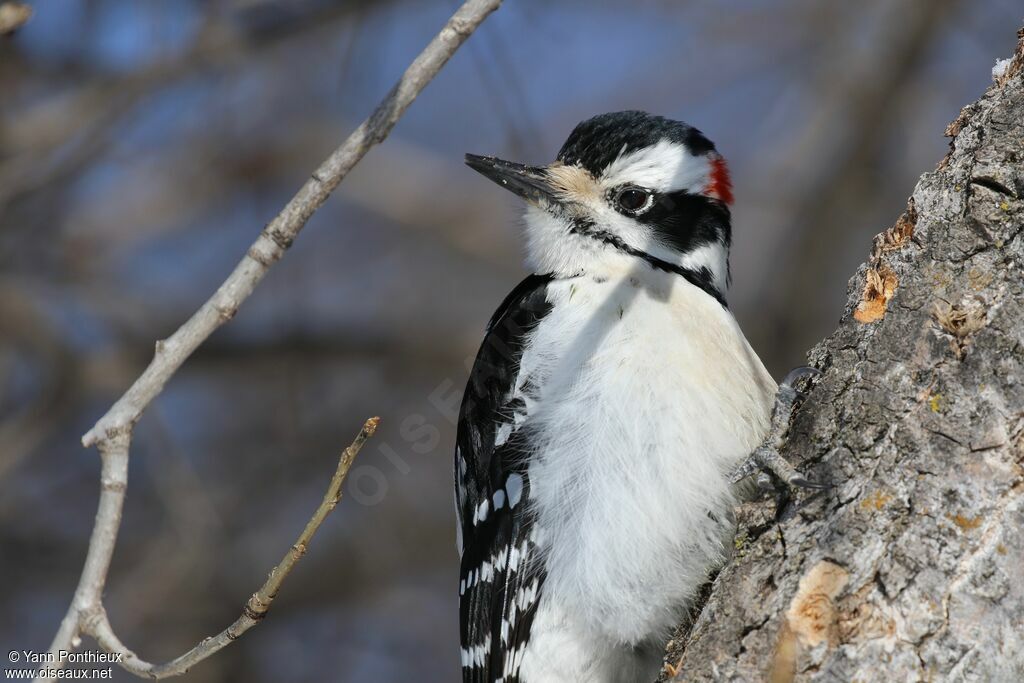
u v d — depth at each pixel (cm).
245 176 1365
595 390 649
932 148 1391
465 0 606
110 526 633
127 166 1350
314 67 1331
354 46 1157
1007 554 500
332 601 1315
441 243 1438
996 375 523
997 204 551
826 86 1406
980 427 517
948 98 1398
